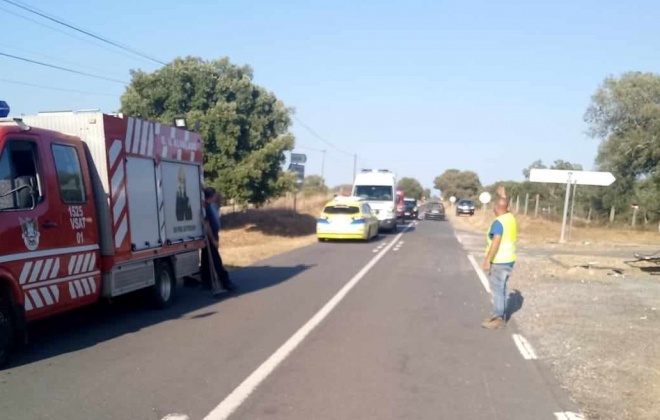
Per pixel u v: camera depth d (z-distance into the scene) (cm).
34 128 865
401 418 640
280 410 654
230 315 1155
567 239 3288
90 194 964
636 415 658
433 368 823
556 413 661
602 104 3747
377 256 2280
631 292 1468
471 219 5788
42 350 888
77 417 625
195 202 1355
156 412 640
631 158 3603
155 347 909
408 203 5750
